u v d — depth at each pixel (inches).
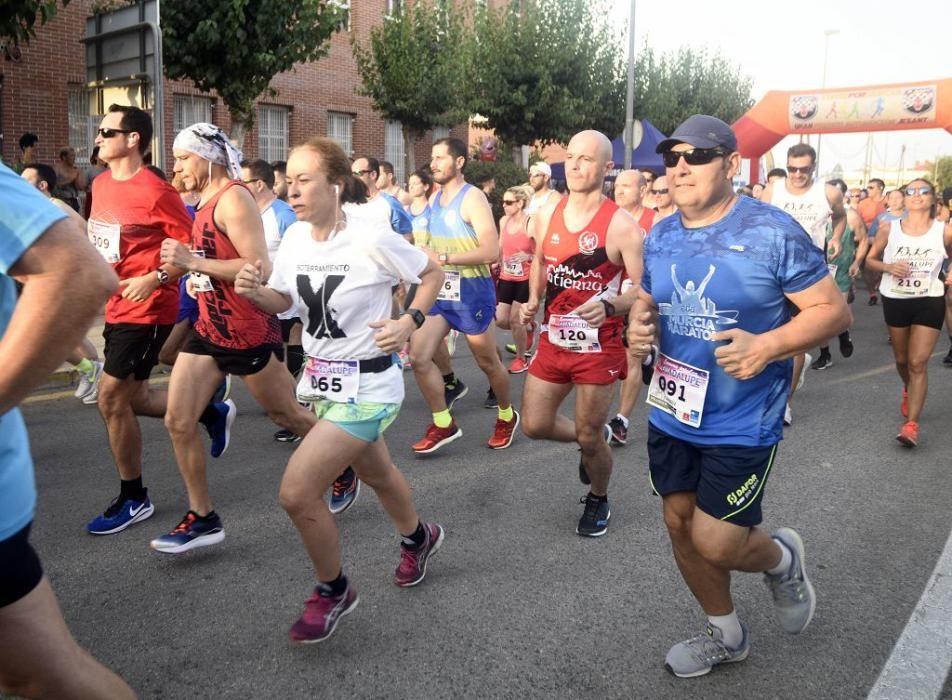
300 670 116.4
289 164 118.6
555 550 159.2
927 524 174.4
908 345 242.5
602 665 118.6
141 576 145.6
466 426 252.8
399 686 112.7
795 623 117.5
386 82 690.8
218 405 177.3
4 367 60.8
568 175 159.8
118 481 193.9
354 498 173.9
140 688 111.5
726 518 106.4
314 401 125.1
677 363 111.2
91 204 166.2
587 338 156.6
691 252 108.0
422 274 124.9
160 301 159.5
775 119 636.7
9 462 67.2
